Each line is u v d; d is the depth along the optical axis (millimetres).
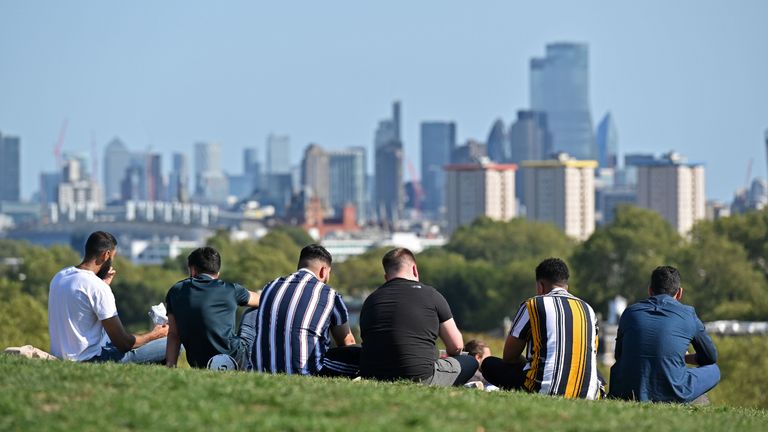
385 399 41375
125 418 36906
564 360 48844
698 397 54125
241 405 39375
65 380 42469
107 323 51906
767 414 50594
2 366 45250
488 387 52250
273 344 49938
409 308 49281
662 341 51094
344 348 51562
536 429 38688
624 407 45562
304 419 37562
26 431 35531
